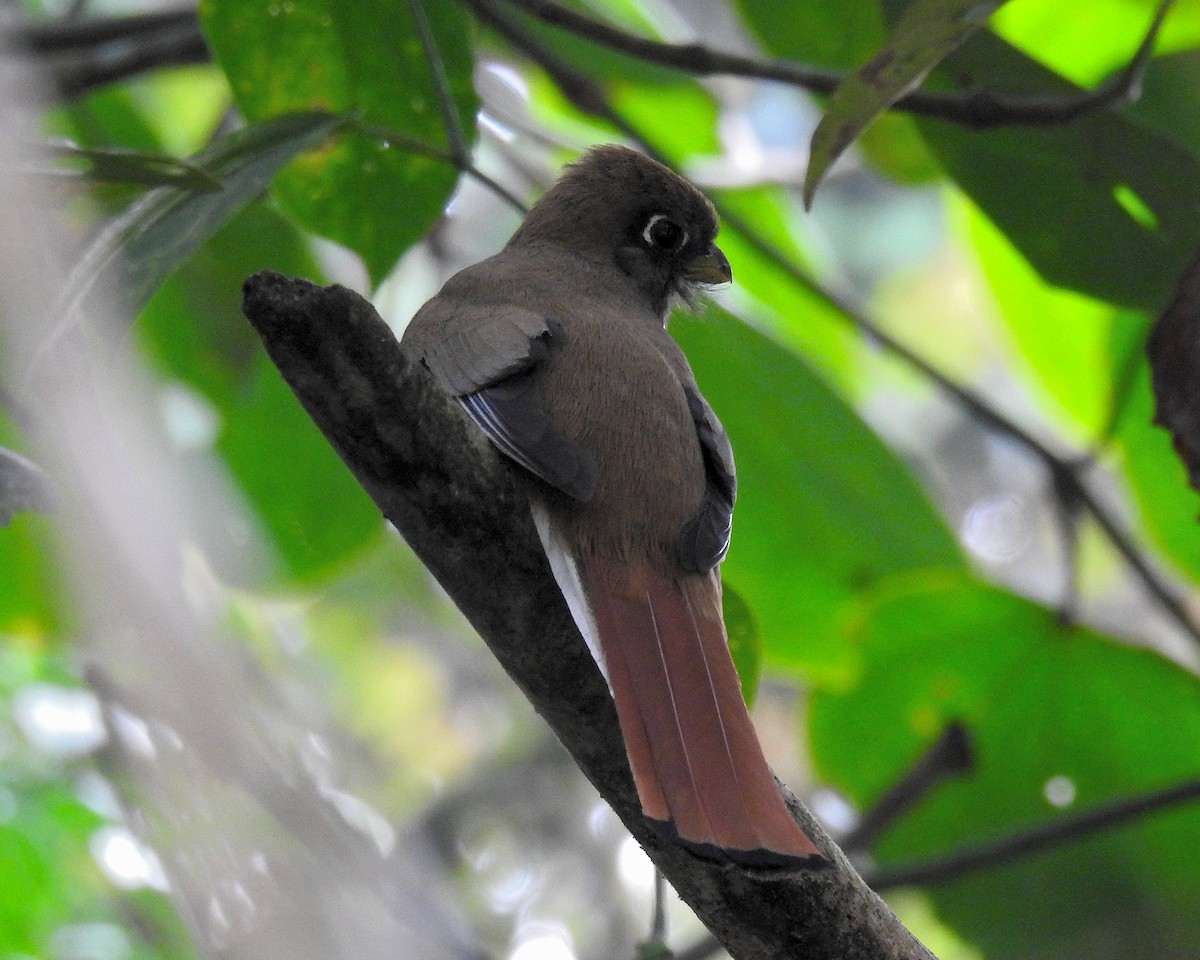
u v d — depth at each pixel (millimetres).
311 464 11156
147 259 7086
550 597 5957
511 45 12023
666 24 13344
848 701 11516
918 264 21141
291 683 12359
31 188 3307
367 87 9156
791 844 5234
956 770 11312
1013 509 20141
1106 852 11523
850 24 11305
